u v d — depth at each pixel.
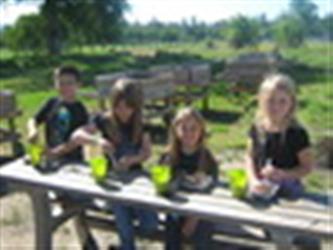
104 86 9.70
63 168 3.87
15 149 8.18
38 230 3.99
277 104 3.55
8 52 56.09
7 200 5.90
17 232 5.14
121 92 3.93
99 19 48.00
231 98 12.73
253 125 3.74
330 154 6.54
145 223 3.87
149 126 9.60
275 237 2.96
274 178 3.44
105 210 4.14
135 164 3.88
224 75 13.48
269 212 3.02
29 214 5.54
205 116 11.01
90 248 4.38
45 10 44.59
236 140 8.79
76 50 59.53
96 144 3.95
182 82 11.45
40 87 18.70
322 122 9.84
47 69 28.52
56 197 4.21
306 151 3.58
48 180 3.63
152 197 3.28
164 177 3.32
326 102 12.36
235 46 47.06
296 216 2.96
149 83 9.56
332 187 5.89
